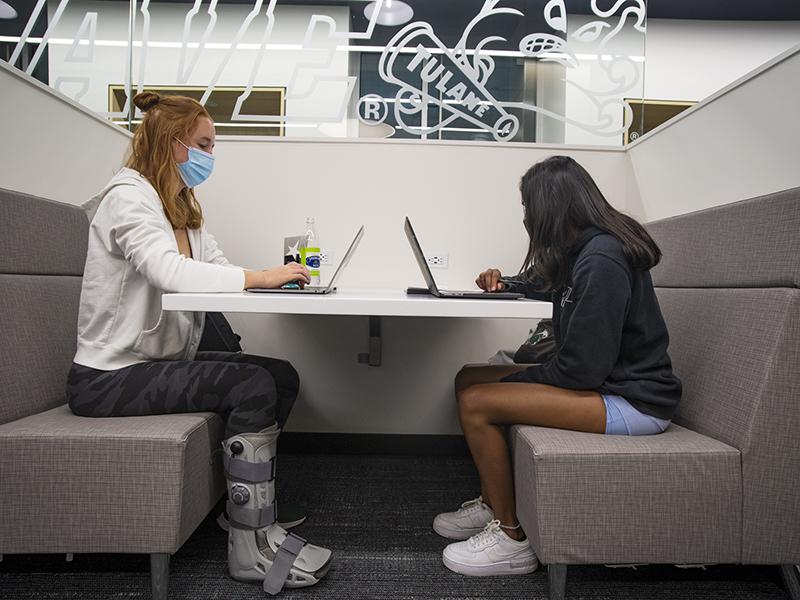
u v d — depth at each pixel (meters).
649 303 1.17
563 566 1.04
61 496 0.99
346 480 1.79
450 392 2.13
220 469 1.22
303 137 2.09
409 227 1.11
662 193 1.99
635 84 2.24
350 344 2.12
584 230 1.18
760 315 1.09
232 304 0.92
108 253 1.17
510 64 2.48
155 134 1.27
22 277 1.24
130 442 0.99
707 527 1.01
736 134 1.60
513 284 1.50
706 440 1.07
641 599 1.09
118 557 1.23
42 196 1.57
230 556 1.12
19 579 1.13
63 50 2.41
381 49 2.32
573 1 2.61
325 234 2.11
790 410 1.01
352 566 1.21
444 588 1.13
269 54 2.59
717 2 4.69
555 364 1.16
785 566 1.04
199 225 1.45
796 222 1.07
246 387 1.11
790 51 1.39
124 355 1.17
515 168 2.14
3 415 1.10
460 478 1.82
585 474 1.00
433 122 2.24
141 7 2.22
